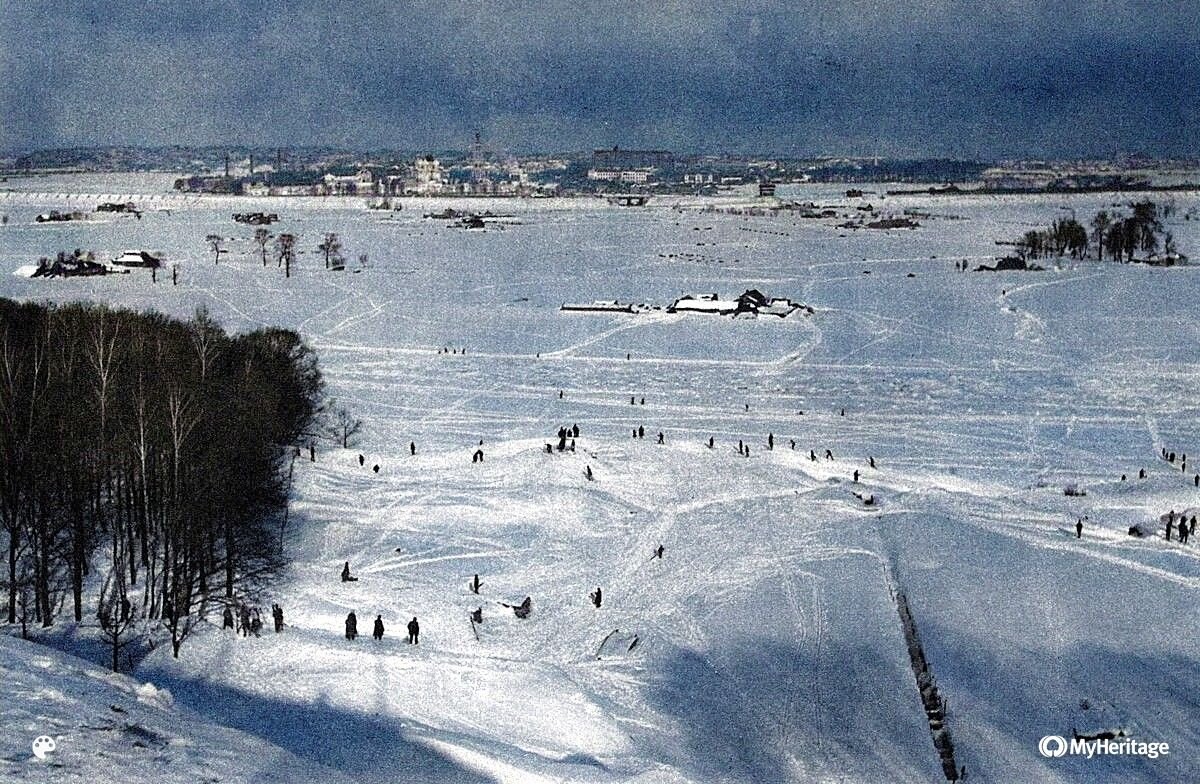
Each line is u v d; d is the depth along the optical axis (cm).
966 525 10481
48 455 8231
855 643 8088
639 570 9519
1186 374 18425
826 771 6531
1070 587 9131
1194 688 7575
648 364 19688
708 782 6153
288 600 8644
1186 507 11419
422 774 5488
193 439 8456
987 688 7519
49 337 10469
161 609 8138
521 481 11875
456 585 9125
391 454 13175
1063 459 13462
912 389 17438
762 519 10781
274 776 4669
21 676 5344
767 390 17412
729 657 7894
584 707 6888
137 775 4331
